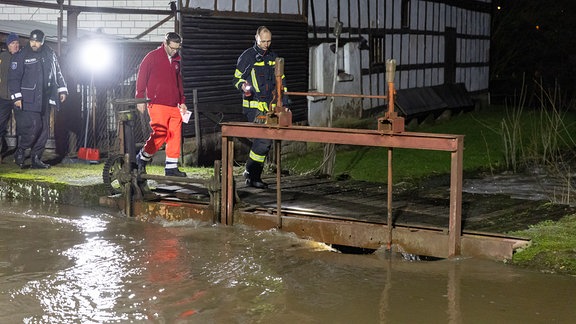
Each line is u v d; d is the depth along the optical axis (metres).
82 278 6.51
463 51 23.89
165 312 5.70
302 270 6.82
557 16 30.19
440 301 6.00
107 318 5.56
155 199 8.97
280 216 7.99
